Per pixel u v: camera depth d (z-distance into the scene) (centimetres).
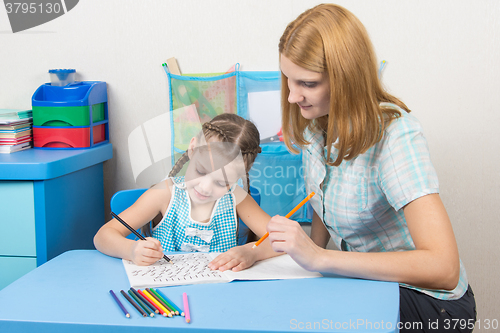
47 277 83
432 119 159
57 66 170
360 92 89
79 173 149
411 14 155
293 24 94
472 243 164
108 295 75
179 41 165
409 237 105
